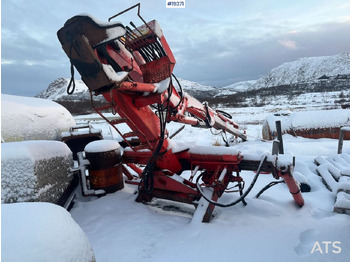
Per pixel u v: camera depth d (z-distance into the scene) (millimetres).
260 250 2637
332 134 9156
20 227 1203
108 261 2582
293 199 4121
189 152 3982
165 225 3330
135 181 4805
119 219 3445
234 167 3768
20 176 2795
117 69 2873
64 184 3777
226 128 7047
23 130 4238
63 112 6031
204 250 2680
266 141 9227
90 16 2322
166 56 3131
